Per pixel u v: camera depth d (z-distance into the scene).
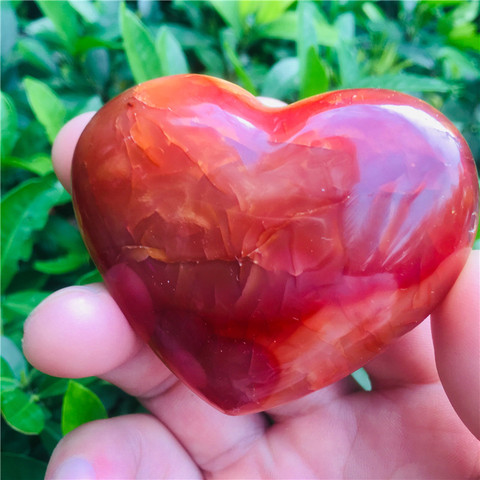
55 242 0.14
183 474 0.12
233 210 0.09
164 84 0.10
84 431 0.11
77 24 0.16
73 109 0.15
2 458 0.13
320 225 0.09
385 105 0.09
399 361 0.12
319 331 0.09
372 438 0.12
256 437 0.13
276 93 0.16
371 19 0.18
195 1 0.17
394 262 0.09
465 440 0.11
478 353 0.09
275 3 0.16
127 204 0.09
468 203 0.09
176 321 0.10
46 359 0.11
